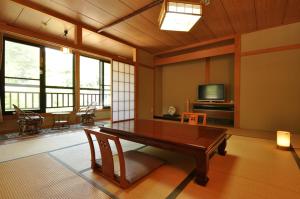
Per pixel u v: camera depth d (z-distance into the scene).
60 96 5.33
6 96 4.16
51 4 3.01
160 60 6.02
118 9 3.19
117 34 4.41
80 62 6.01
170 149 1.70
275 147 2.63
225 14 3.36
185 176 1.69
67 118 4.97
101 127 2.37
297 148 2.57
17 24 3.74
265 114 3.99
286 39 3.73
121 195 1.37
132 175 1.59
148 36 4.56
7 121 3.95
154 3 2.94
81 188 1.48
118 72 4.83
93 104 5.78
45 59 4.84
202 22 3.72
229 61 5.16
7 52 4.12
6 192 1.42
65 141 3.04
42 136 3.42
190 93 6.01
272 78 3.89
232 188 1.47
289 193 1.39
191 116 2.79
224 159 2.13
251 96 4.15
